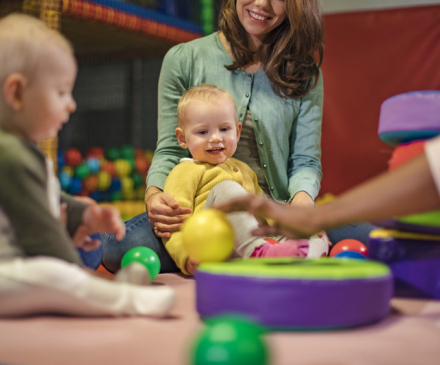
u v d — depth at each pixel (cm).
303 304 84
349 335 83
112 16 313
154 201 159
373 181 92
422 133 114
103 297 91
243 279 86
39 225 95
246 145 184
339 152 322
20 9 271
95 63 439
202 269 94
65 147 458
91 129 456
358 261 107
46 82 102
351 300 86
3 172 93
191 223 109
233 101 171
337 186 324
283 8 176
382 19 313
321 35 187
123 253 166
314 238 152
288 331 85
